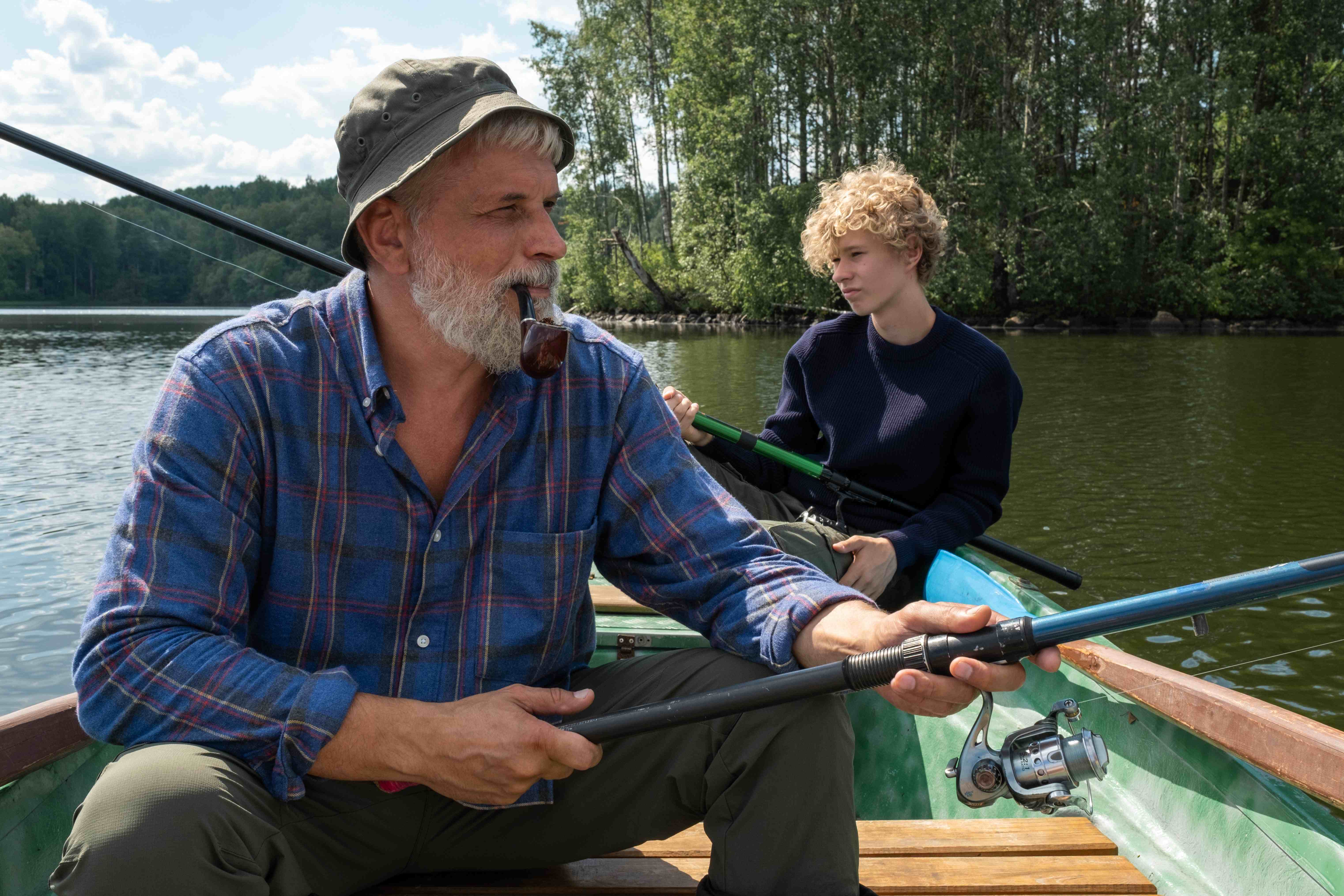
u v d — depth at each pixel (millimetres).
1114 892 1358
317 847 1157
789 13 24250
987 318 25078
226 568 1103
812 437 2764
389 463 1152
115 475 7477
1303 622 4723
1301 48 26438
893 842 1485
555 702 1120
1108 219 23547
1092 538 6172
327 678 1078
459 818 1218
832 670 1069
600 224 32094
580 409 1250
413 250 1125
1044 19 24672
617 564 1343
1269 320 24234
